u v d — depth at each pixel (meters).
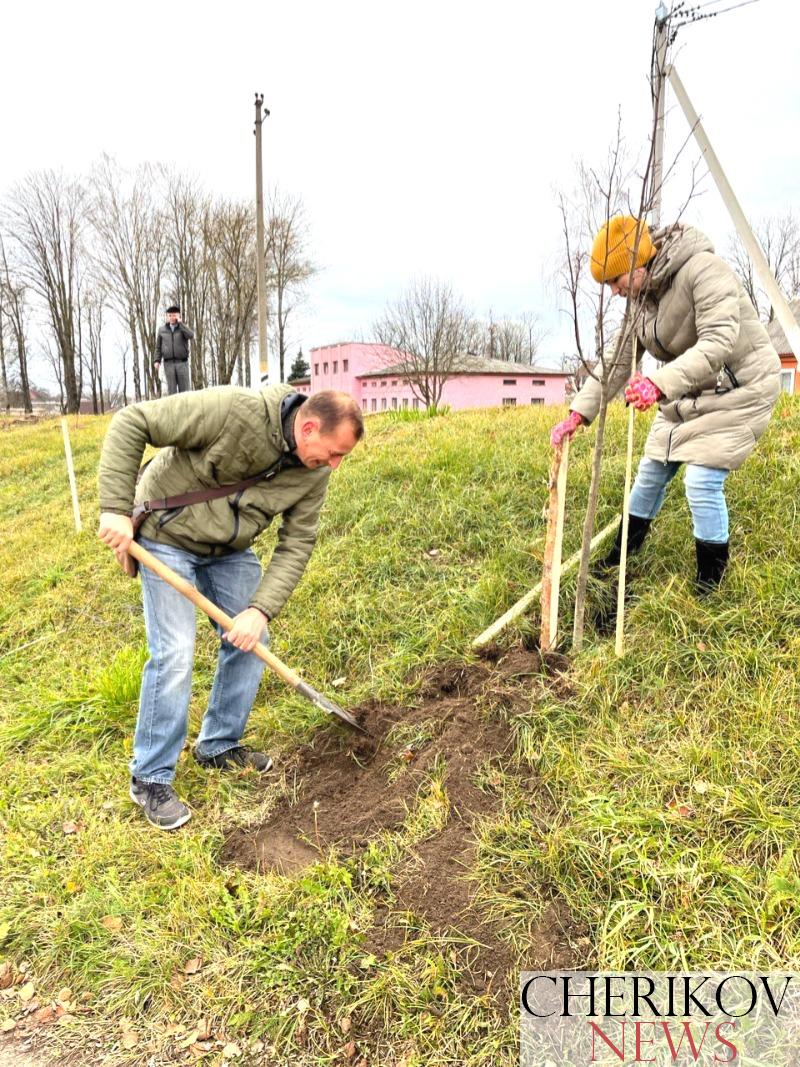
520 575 4.22
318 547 5.26
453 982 2.24
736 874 2.32
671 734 2.94
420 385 37.34
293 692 3.89
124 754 3.58
